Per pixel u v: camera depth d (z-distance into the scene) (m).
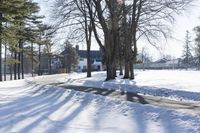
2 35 32.44
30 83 37.25
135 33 38.41
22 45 61.88
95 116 13.01
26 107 15.72
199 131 9.34
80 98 18.98
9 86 33.69
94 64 131.88
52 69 118.19
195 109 14.40
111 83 31.88
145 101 17.88
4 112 14.10
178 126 10.17
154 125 10.73
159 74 52.97
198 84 28.58
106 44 37.59
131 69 39.22
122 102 15.64
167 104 16.45
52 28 37.88
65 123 11.66
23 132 10.16
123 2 36.69
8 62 45.19
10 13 30.34
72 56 110.88
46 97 20.70
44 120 12.20
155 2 36.72
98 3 35.91
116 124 11.30
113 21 36.81
